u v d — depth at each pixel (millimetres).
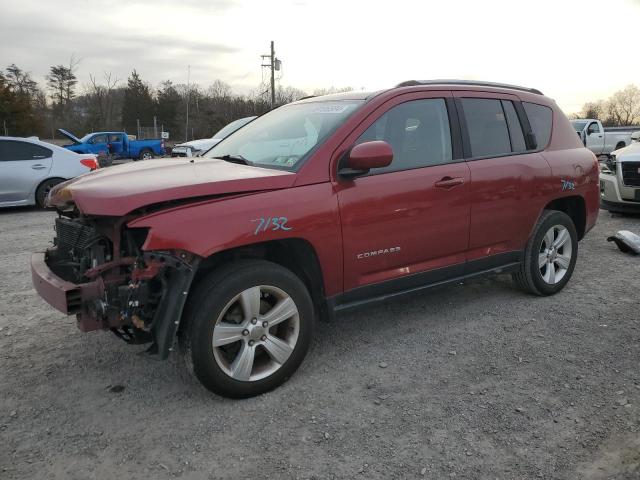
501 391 3328
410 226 3799
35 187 10641
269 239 3156
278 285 3256
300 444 2832
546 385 3391
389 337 4141
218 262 3293
